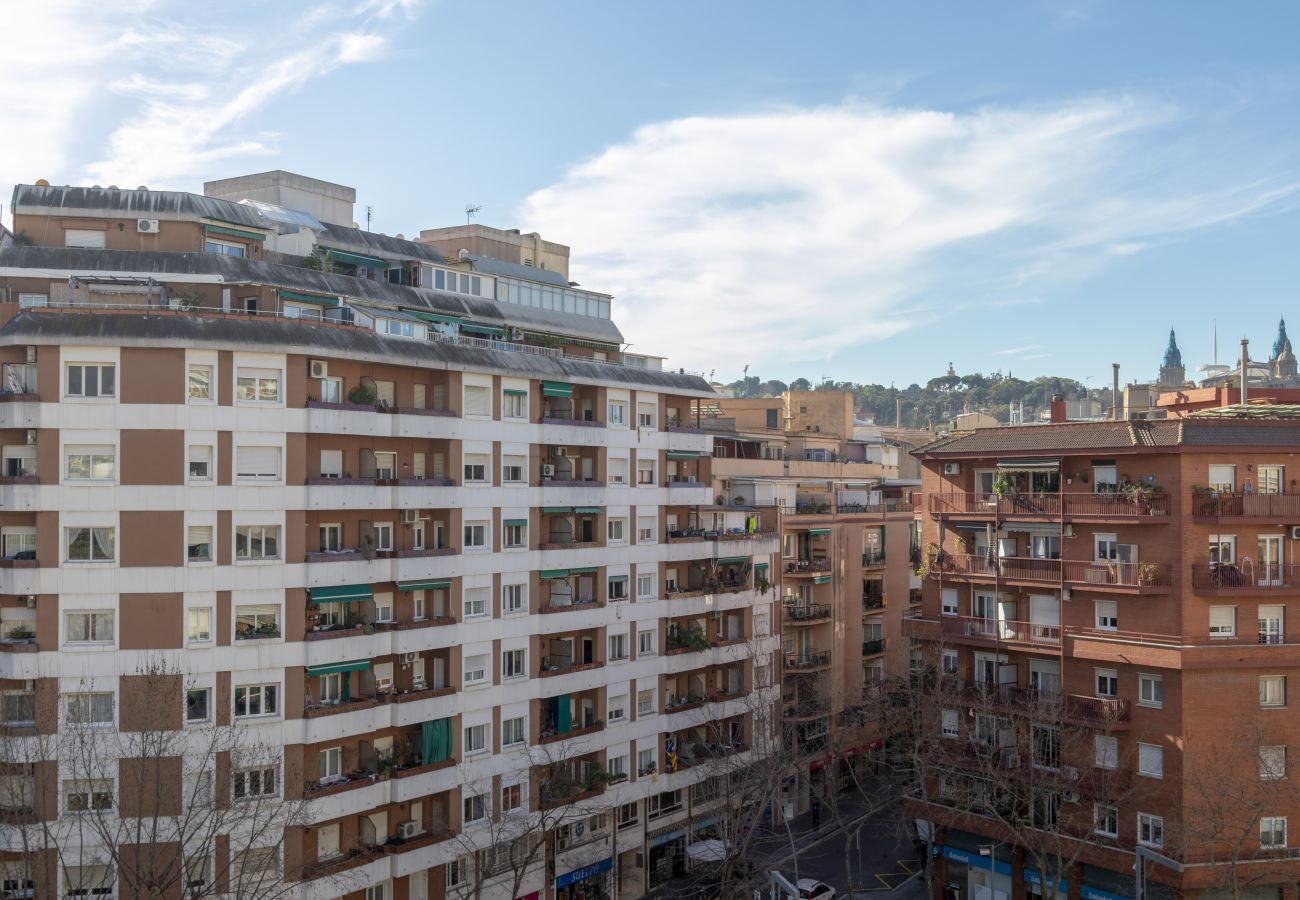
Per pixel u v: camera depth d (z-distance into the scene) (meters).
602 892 60.69
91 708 43.09
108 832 39.56
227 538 44.41
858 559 82.38
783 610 76.06
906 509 90.81
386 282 60.72
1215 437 53.28
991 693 58.53
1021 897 56.72
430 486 50.78
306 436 46.69
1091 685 55.22
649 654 63.66
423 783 49.91
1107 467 56.19
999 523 59.50
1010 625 58.66
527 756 55.28
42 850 41.31
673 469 68.75
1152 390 88.75
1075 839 53.00
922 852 65.88
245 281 51.09
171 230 53.69
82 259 49.84
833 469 87.25
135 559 43.25
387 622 49.75
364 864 47.22
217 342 44.16
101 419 43.28
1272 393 68.44
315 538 47.41
